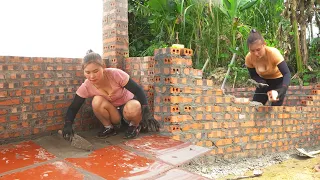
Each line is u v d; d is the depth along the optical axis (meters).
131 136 3.62
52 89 3.81
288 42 7.39
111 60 4.48
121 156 3.04
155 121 3.56
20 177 2.47
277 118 4.61
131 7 6.79
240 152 4.22
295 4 6.95
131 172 2.65
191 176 2.66
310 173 3.82
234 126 4.14
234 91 6.20
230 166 3.98
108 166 2.77
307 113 5.04
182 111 3.71
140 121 3.74
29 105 3.61
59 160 2.90
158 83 3.78
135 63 4.29
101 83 3.46
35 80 3.65
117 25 4.41
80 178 2.48
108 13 4.52
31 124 3.64
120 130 3.98
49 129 3.80
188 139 3.75
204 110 3.88
